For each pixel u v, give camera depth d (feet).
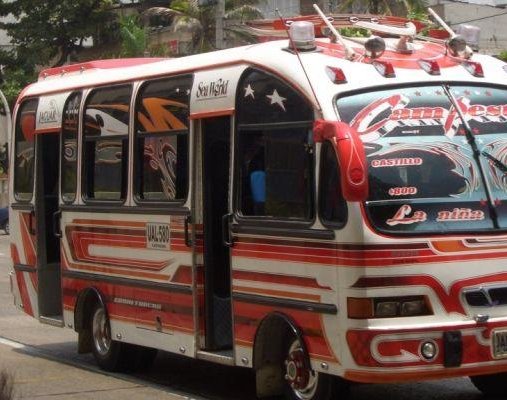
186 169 30.58
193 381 33.60
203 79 30.07
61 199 37.99
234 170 28.35
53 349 41.09
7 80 138.21
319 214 24.99
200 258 30.01
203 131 30.01
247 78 28.22
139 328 33.14
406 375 23.71
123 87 34.35
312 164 25.40
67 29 138.92
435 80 26.35
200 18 118.83
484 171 25.63
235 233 28.09
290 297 26.05
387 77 26.07
